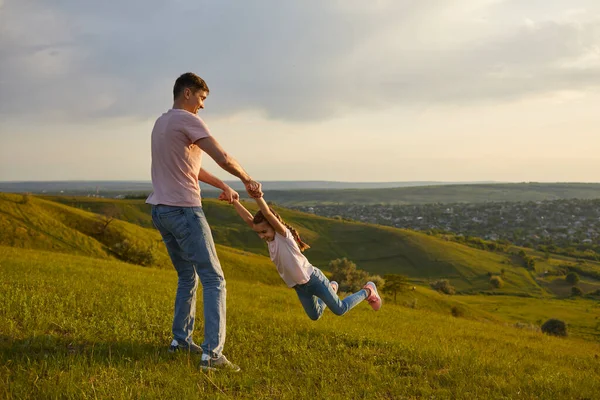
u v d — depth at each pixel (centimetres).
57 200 15588
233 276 6969
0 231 6341
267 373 475
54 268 1370
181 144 452
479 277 14162
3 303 630
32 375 378
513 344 1211
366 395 441
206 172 501
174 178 459
